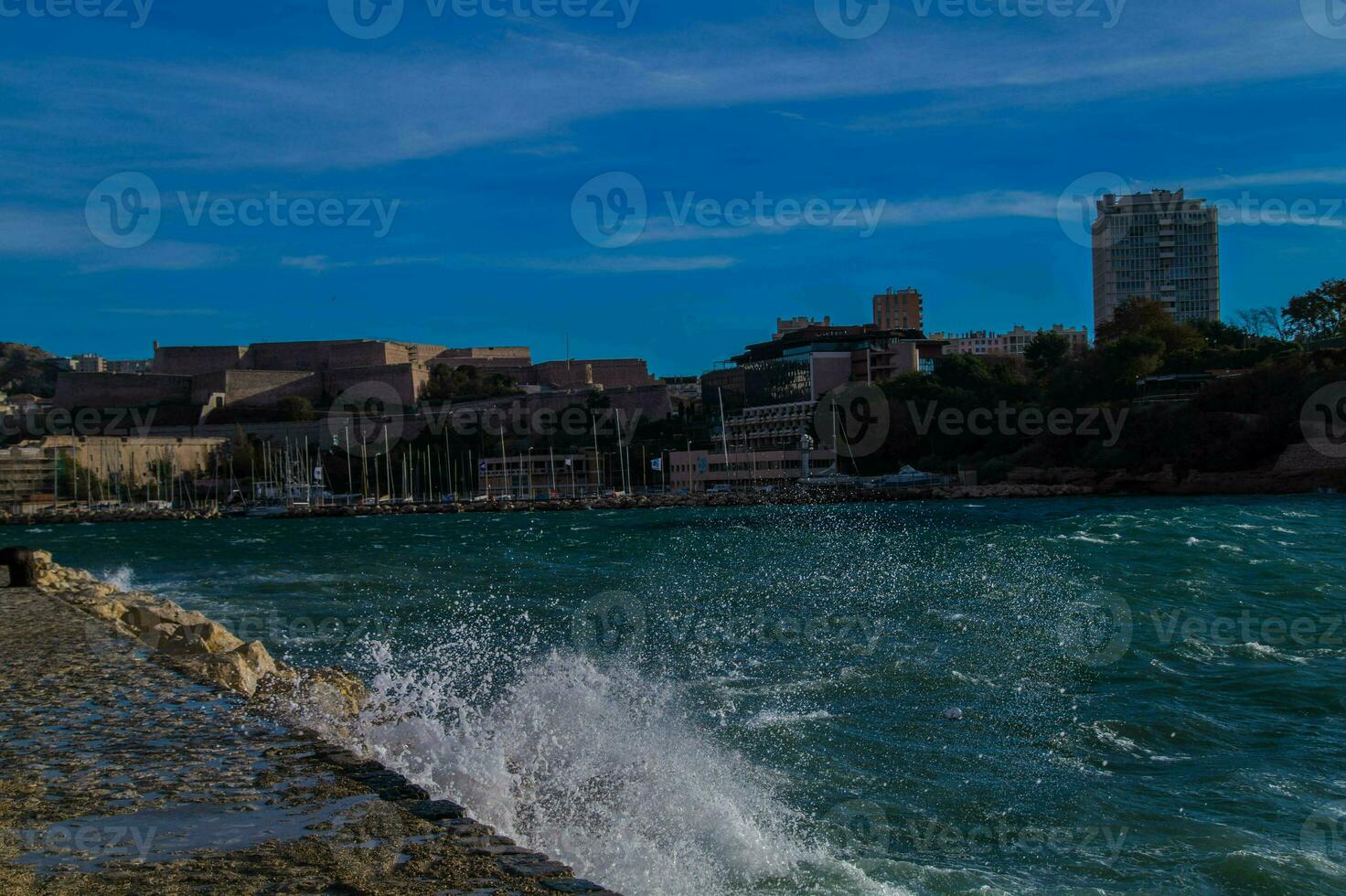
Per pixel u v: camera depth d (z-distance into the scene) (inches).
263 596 1536.7
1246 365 4840.1
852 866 456.1
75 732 442.3
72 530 4736.7
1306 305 5403.5
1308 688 760.3
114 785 362.9
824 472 5113.2
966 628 998.4
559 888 271.3
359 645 1015.0
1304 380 4124.0
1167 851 487.2
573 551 2279.8
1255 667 826.2
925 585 1326.3
